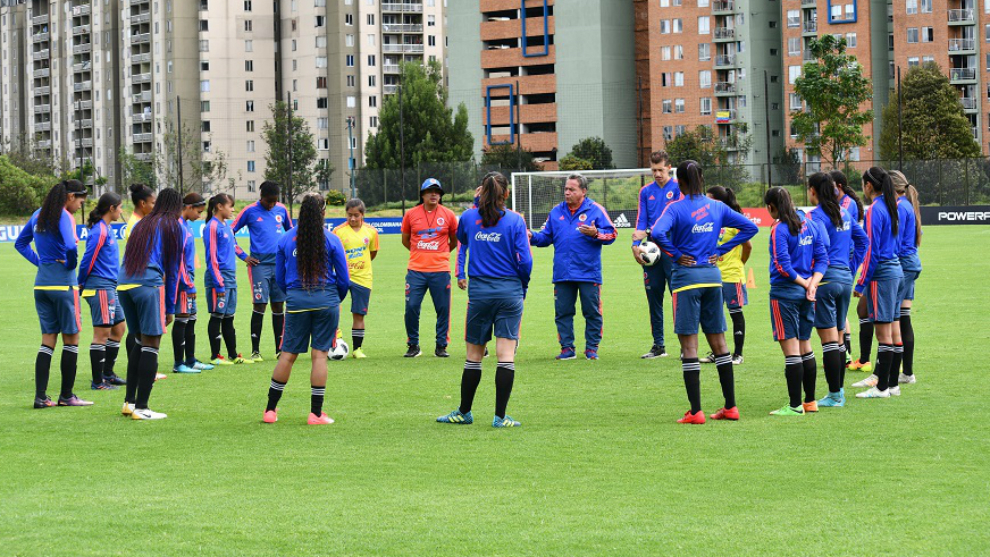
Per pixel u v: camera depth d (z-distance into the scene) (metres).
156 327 8.90
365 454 7.33
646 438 7.74
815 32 90.00
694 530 5.41
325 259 8.48
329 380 11.05
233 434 8.15
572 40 100.62
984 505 5.77
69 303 9.47
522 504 5.95
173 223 9.06
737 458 7.02
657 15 96.94
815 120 66.94
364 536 5.39
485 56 105.00
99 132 130.25
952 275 22.92
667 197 12.39
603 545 5.20
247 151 117.56
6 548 5.26
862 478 6.41
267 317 18.12
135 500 6.12
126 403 9.07
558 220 12.39
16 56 145.88
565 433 7.99
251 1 117.00
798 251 8.52
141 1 120.69
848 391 9.80
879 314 9.27
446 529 5.49
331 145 115.62
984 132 87.44
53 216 9.40
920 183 55.84
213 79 116.56
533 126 105.31
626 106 101.06
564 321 12.47
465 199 61.91
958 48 87.00
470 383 8.44
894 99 81.56
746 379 10.67
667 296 20.33
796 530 5.38
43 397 9.50
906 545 5.12
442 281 12.84
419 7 117.38
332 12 114.38
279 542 5.32
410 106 86.50
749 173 58.62
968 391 9.49
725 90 94.94
